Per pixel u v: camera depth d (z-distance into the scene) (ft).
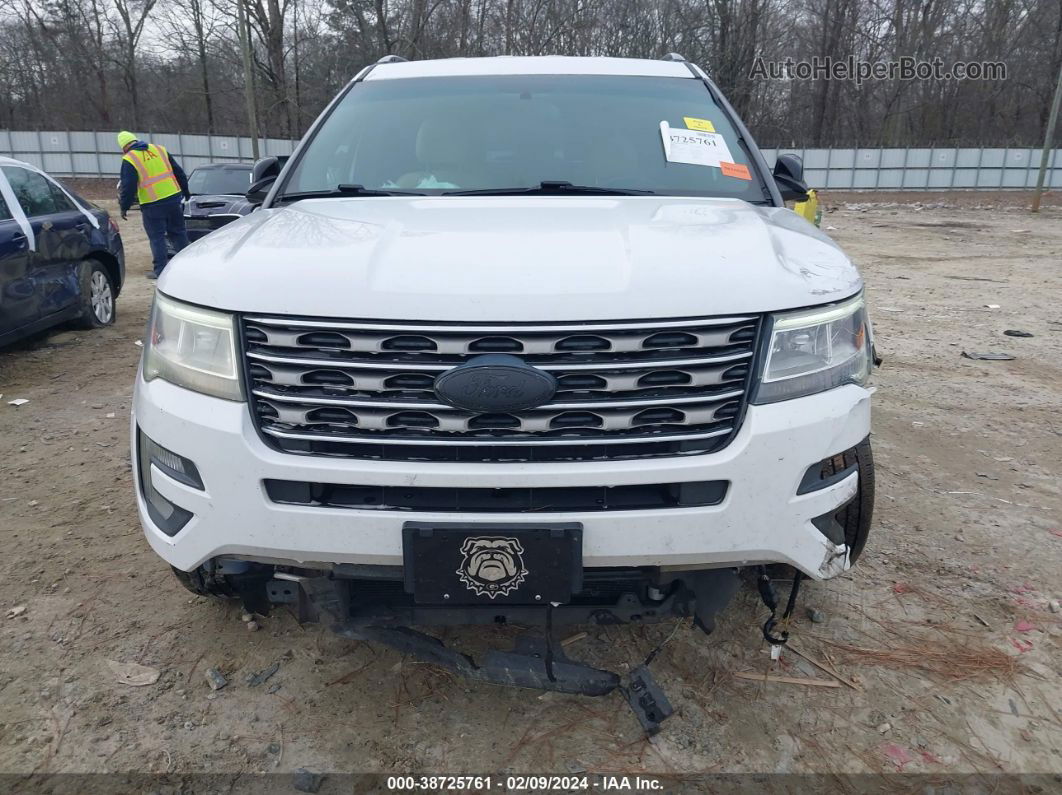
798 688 8.43
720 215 8.63
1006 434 16.08
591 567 6.79
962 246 53.67
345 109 11.80
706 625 7.72
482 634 9.12
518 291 6.52
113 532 11.62
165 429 7.06
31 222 20.66
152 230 32.12
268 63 119.55
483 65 12.55
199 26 127.13
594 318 6.45
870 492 8.67
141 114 137.18
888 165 118.42
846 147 129.29
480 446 6.59
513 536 6.56
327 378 6.65
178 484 7.07
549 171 10.39
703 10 117.39
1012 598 10.08
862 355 7.52
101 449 14.87
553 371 6.49
